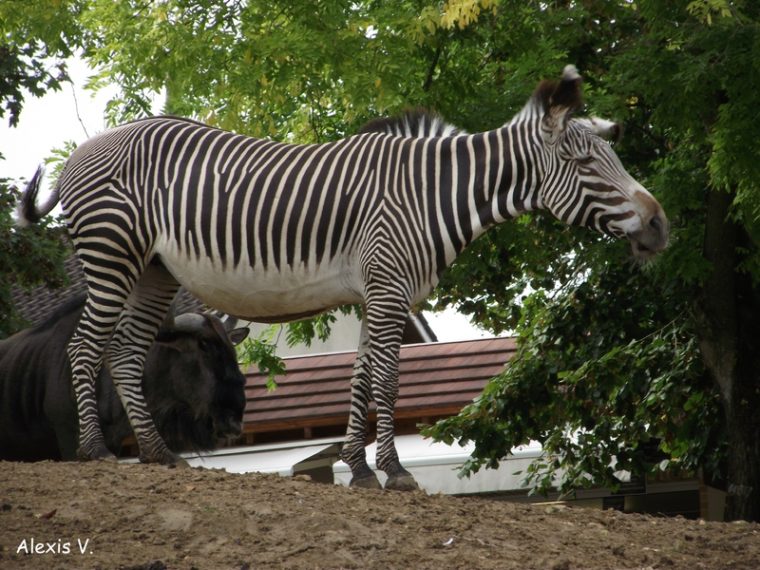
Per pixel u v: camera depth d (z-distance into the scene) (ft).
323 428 119.96
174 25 89.66
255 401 120.16
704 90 73.67
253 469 109.09
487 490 104.06
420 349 123.65
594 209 54.08
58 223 111.04
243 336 78.64
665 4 74.38
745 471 83.66
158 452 59.67
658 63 74.38
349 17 89.56
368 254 54.29
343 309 105.91
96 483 50.75
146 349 60.90
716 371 84.38
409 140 56.24
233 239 56.18
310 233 55.47
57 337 75.97
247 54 88.22
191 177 57.21
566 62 93.97
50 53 99.66
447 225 54.65
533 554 46.03
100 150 59.16
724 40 71.92
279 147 57.62
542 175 54.85
